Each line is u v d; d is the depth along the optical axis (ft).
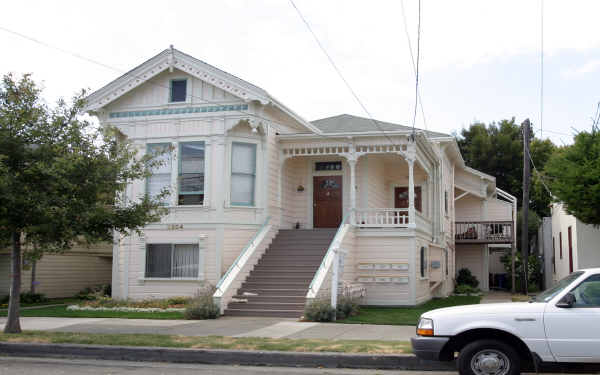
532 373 28.40
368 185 72.84
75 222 37.63
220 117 64.08
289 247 64.28
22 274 72.02
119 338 37.17
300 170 75.25
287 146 68.95
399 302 63.98
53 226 37.17
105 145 40.83
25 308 61.46
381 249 65.26
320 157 74.33
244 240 64.03
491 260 121.19
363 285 65.05
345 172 73.67
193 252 63.16
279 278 57.98
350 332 41.09
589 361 24.70
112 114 67.15
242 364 32.48
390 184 84.02
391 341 35.88
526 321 25.26
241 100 63.82
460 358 25.48
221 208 62.69
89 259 82.58
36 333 39.55
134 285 63.82
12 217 37.09
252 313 52.06
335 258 49.96
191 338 37.04
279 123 69.46
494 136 152.76
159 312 55.77
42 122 38.75
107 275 85.71
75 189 37.91
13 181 36.17
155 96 66.08
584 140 55.72
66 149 38.70
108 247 84.07
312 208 74.18
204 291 56.80
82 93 40.37
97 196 39.34
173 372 29.86
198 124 64.54
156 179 65.00
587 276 25.68
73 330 42.65
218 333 40.81
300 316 51.01
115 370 30.42
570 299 25.12
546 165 59.93
